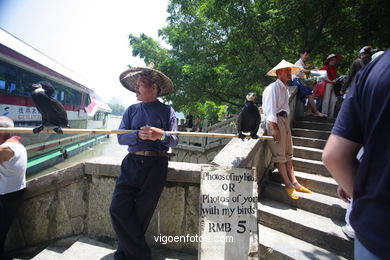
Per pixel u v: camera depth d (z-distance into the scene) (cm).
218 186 213
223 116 1925
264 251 224
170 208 246
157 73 212
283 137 281
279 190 299
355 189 98
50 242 261
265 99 286
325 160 107
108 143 2581
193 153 1053
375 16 741
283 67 272
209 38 1174
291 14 802
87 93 1639
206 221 203
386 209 84
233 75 977
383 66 90
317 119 492
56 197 260
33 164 999
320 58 949
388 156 84
